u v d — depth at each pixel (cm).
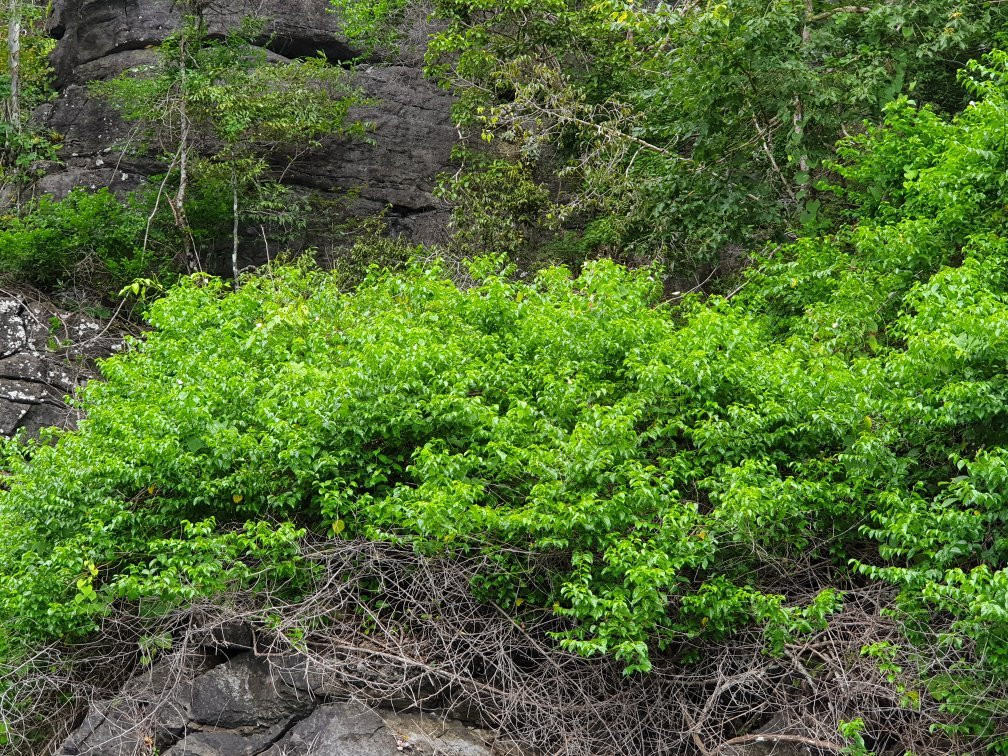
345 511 956
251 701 920
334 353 1112
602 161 1734
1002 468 809
